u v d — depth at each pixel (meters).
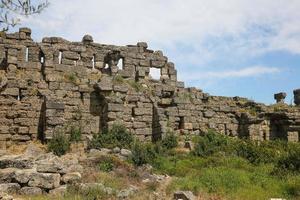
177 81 45.56
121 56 43.62
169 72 45.44
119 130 38.66
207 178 28.70
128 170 31.36
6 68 38.91
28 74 39.38
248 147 38.91
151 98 42.38
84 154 34.88
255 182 28.89
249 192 26.14
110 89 40.47
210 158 35.69
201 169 32.59
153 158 35.47
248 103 48.88
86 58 42.12
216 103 46.75
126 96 41.38
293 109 49.66
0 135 36.56
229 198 24.88
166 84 44.88
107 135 37.84
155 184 27.91
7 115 37.09
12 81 37.72
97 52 42.88
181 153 38.00
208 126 45.00
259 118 46.69
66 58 41.12
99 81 40.94
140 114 41.59
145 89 43.12
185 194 23.86
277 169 31.73
